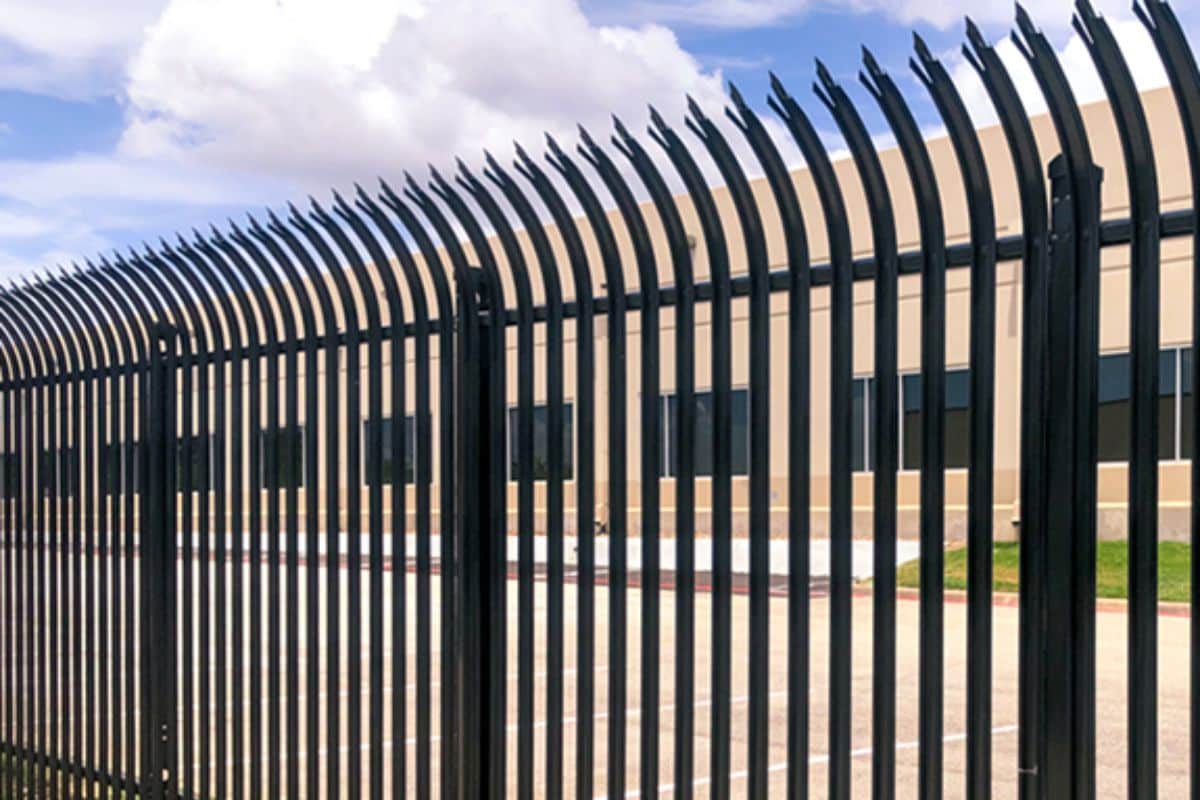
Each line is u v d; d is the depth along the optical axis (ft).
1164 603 42.63
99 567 18.24
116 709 17.81
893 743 9.73
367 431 14.15
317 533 14.74
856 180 43.11
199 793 16.58
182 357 16.79
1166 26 8.30
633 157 11.10
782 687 31.01
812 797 22.11
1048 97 8.84
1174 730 25.55
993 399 9.30
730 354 10.72
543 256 12.28
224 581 16.05
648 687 11.44
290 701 14.99
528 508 12.44
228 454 23.62
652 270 11.35
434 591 51.37
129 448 17.69
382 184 13.47
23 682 20.12
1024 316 9.13
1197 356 8.27
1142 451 8.57
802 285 10.27
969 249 9.47
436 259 13.26
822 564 53.83
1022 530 9.14
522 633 12.47
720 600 10.77
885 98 9.55
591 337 11.93
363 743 25.88
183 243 16.17
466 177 12.64
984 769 9.31
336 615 14.52
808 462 10.23
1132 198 8.64
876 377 9.79
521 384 12.58
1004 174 41.60
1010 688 30.19
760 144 10.27
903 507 52.85
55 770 18.98
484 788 12.94
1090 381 8.80
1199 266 8.29
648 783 11.42
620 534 11.66
